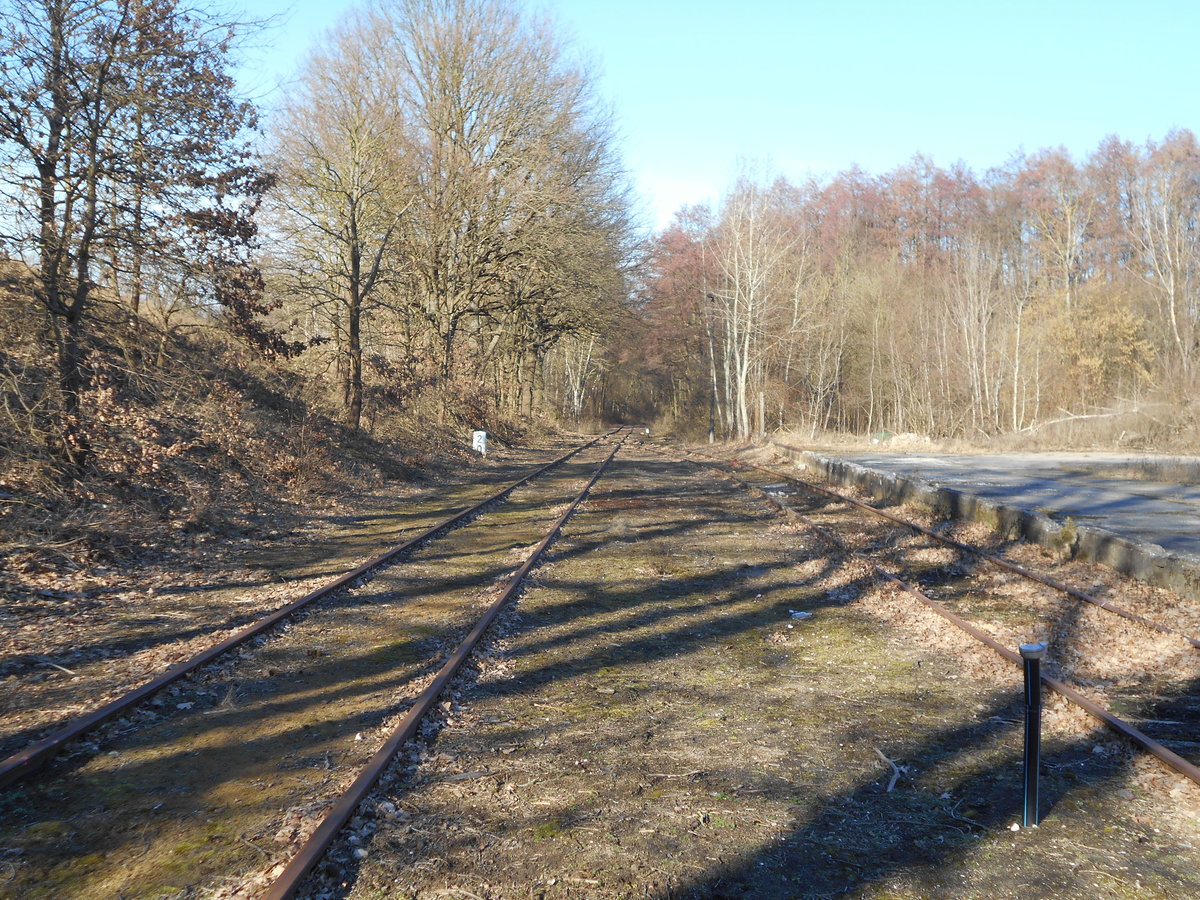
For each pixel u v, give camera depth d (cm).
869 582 1077
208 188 1389
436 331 3278
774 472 2812
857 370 5550
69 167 1230
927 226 6625
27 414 1205
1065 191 5847
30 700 599
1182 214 4700
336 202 2505
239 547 1213
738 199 4931
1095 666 757
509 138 3281
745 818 461
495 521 1588
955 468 2859
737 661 764
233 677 668
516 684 680
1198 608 945
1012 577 1129
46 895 370
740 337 5272
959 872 411
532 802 472
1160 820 466
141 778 488
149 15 1250
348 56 2738
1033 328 4725
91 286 1278
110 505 1223
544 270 3478
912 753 557
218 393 1727
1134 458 3238
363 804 452
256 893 369
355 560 1162
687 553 1299
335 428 2216
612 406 10112
